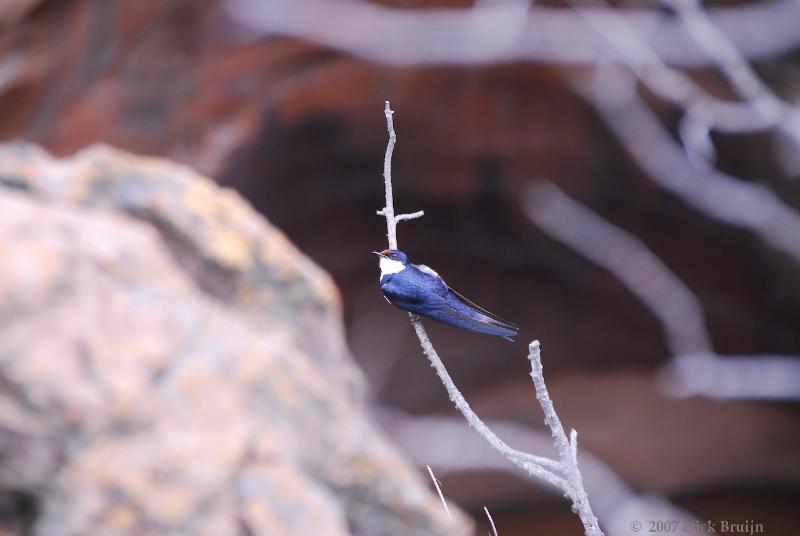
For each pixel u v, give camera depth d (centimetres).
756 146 509
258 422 379
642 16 504
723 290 587
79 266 376
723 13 505
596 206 587
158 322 377
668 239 583
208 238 398
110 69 560
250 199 586
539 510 566
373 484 388
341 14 530
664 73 463
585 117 555
